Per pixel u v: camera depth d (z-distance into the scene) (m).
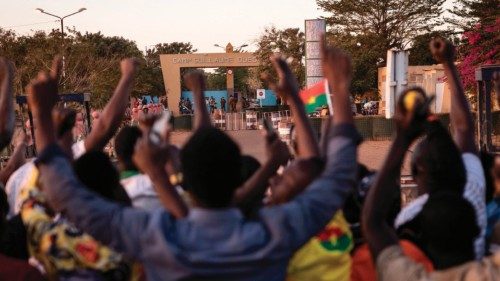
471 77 27.08
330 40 49.28
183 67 61.38
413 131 2.57
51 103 2.59
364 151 23.06
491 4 31.48
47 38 37.88
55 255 3.10
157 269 2.40
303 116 2.95
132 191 3.47
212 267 2.35
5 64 3.78
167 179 2.50
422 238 2.90
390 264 2.51
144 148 2.48
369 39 49.06
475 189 3.31
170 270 2.36
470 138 3.68
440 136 3.22
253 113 37.88
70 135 3.75
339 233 3.25
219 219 2.40
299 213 2.43
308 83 24.88
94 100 35.78
